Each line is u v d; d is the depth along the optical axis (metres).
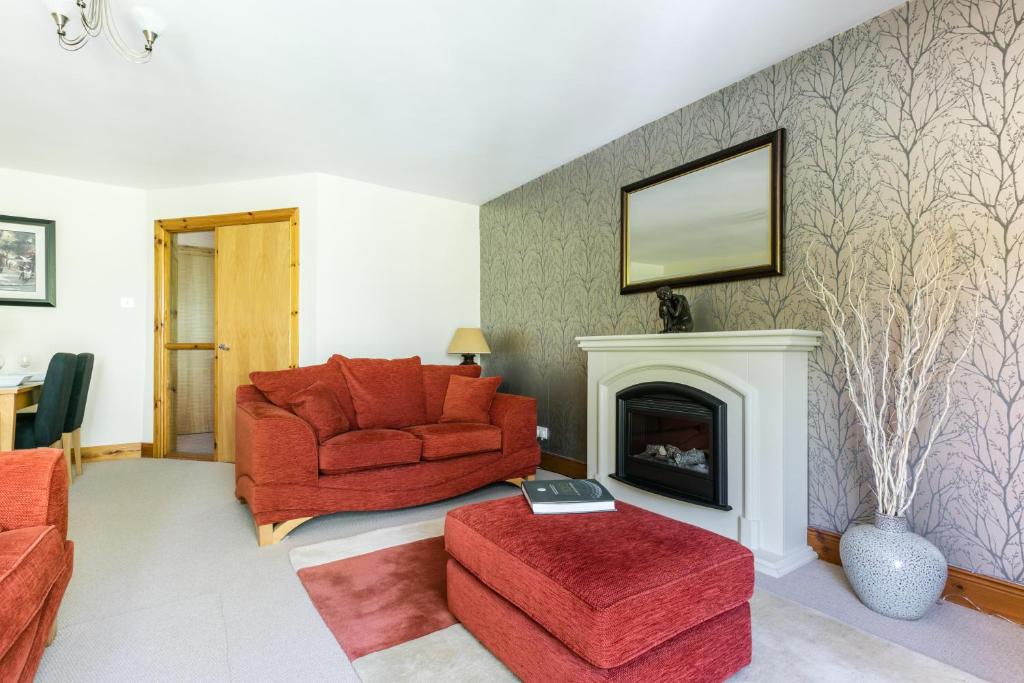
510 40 2.28
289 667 1.45
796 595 1.92
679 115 2.95
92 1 1.96
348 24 2.15
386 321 4.32
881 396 2.11
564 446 3.80
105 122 3.10
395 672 1.43
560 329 3.85
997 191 1.81
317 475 2.52
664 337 2.62
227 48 2.32
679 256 2.94
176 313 4.48
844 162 2.23
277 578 2.02
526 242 4.22
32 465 1.44
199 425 4.80
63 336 4.08
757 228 2.54
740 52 2.39
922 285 1.99
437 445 2.89
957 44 1.90
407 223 4.45
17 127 3.16
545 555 1.35
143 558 2.21
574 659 1.20
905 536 1.79
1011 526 1.78
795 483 2.26
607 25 2.17
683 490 2.52
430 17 2.11
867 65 2.16
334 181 4.07
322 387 2.89
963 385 1.89
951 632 1.67
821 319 2.31
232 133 3.27
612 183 3.40
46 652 1.51
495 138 3.36
